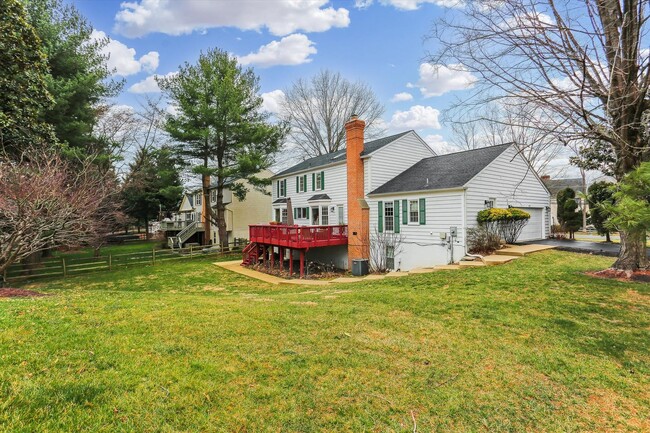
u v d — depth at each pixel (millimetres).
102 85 16656
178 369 3299
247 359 3648
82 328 4125
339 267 18266
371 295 7277
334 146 33531
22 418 2354
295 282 13305
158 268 17453
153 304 5629
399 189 15430
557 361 3828
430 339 4473
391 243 15898
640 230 4711
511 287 6996
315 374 3424
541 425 2775
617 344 4195
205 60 20781
